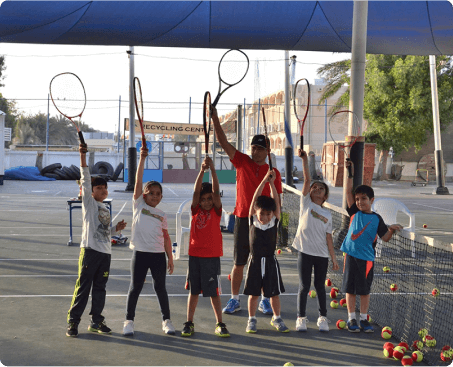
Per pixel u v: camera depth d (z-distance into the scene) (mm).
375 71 31984
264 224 5055
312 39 13094
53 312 5598
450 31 12562
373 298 6254
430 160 38188
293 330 5199
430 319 5473
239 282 5773
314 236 5207
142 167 5070
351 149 8773
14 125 48594
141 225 4949
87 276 4883
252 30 12578
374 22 12383
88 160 36312
